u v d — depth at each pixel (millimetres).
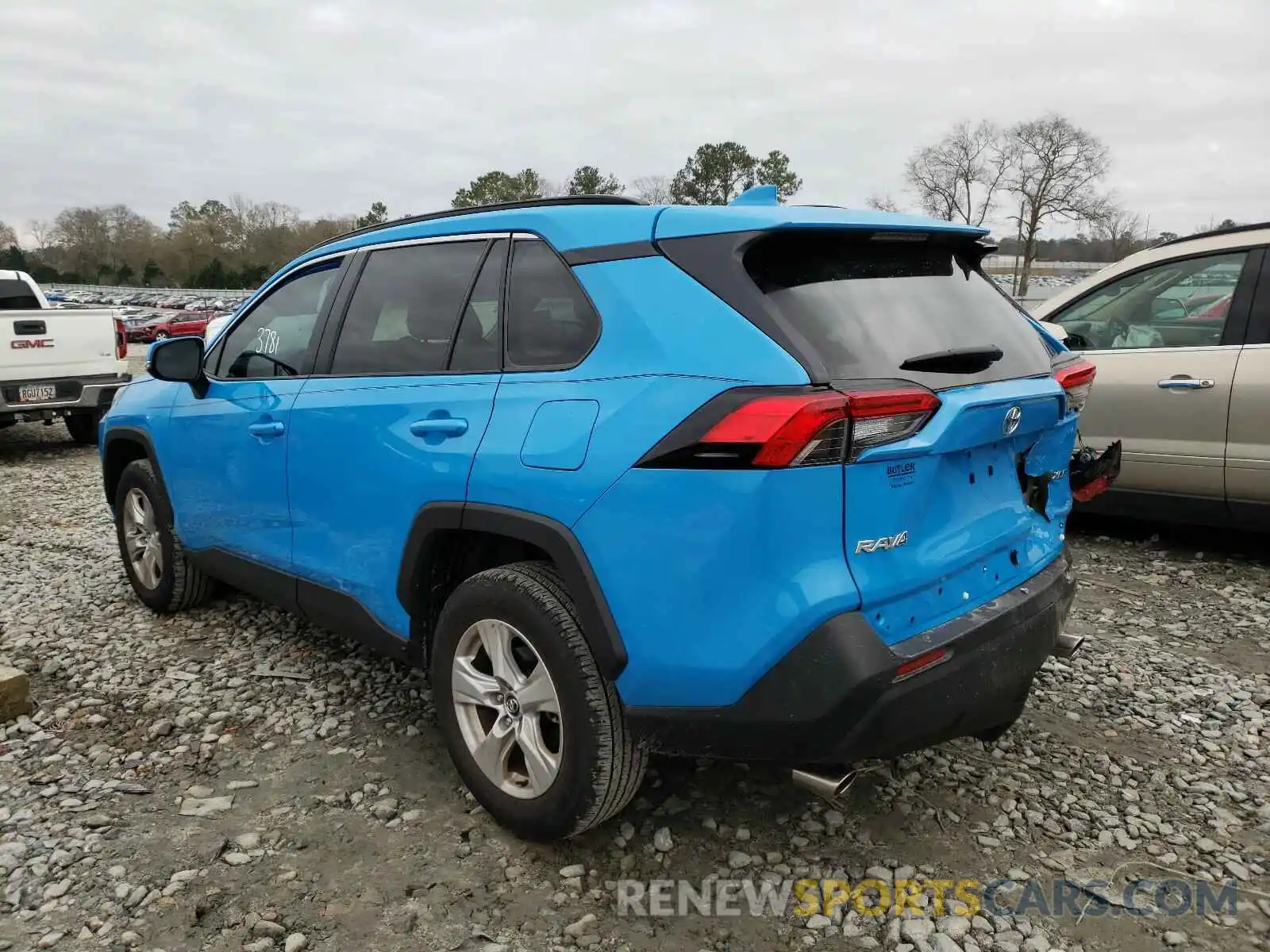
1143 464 5395
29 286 11203
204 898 2488
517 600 2537
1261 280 5012
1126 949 2314
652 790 2982
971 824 2830
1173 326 5355
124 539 4805
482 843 2729
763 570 2119
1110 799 2980
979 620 2400
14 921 2402
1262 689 3777
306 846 2723
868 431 2111
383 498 2967
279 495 3492
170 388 4324
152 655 4164
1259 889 2543
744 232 2314
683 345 2277
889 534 2199
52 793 3006
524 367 2643
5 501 7766
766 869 2609
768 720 2174
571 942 2332
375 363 3170
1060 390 2715
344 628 3322
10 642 4352
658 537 2229
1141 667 3990
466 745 2793
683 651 2230
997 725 2633
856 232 2443
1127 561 5480
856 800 2941
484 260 2898
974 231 2762
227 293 76375
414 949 2303
